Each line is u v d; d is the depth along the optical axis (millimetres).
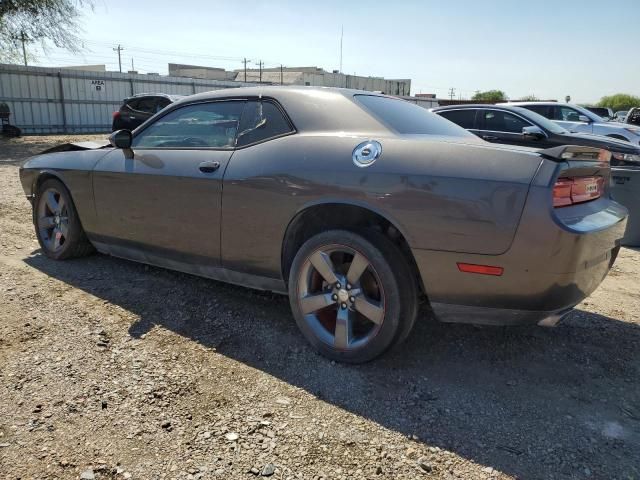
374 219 2955
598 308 4035
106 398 2576
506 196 2477
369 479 2109
